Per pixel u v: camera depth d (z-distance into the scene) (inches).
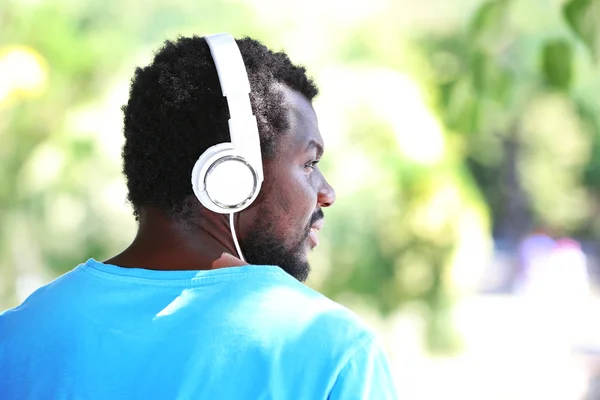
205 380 121.3
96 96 432.1
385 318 422.9
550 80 295.6
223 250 134.2
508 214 1898.4
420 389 797.2
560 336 1181.7
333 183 404.8
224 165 128.5
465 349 445.4
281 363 121.5
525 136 1584.6
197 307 125.6
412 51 462.9
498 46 322.7
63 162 407.2
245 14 446.6
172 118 132.0
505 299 1557.6
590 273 1961.1
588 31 271.9
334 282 410.6
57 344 129.6
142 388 122.8
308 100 142.4
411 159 406.6
